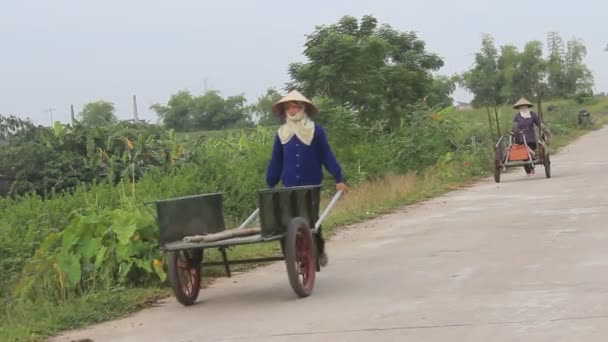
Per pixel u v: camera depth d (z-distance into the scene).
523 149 19.89
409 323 6.43
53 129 19.77
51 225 11.63
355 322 6.62
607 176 18.67
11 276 9.32
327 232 12.82
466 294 7.36
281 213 7.67
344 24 25.19
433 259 9.46
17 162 18.56
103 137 19.88
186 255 8.09
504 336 5.84
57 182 18.27
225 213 13.46
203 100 63.38
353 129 20.77
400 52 25.83
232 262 8.26
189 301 7.96
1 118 20.59
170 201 7.76
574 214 12.45
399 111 24.09
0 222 12.04
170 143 19.33
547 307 6.62
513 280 7.83
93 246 8.93
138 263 8.98
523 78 76.94
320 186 8.70
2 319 8.00
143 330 7.10
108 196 13.00
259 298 8.10
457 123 25.94
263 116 42.22
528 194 16.16
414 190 17.94
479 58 77.69
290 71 23.38
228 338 6.48
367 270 9.14
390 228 12.85
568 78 83.06
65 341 6.94
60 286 8.69
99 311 7.89
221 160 15.68
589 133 45.72
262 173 16.73
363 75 22.86
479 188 18.70
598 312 6.34
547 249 9.47
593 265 8.28
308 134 8.86
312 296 7.90
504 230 11.34
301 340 6.20
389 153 21.45
